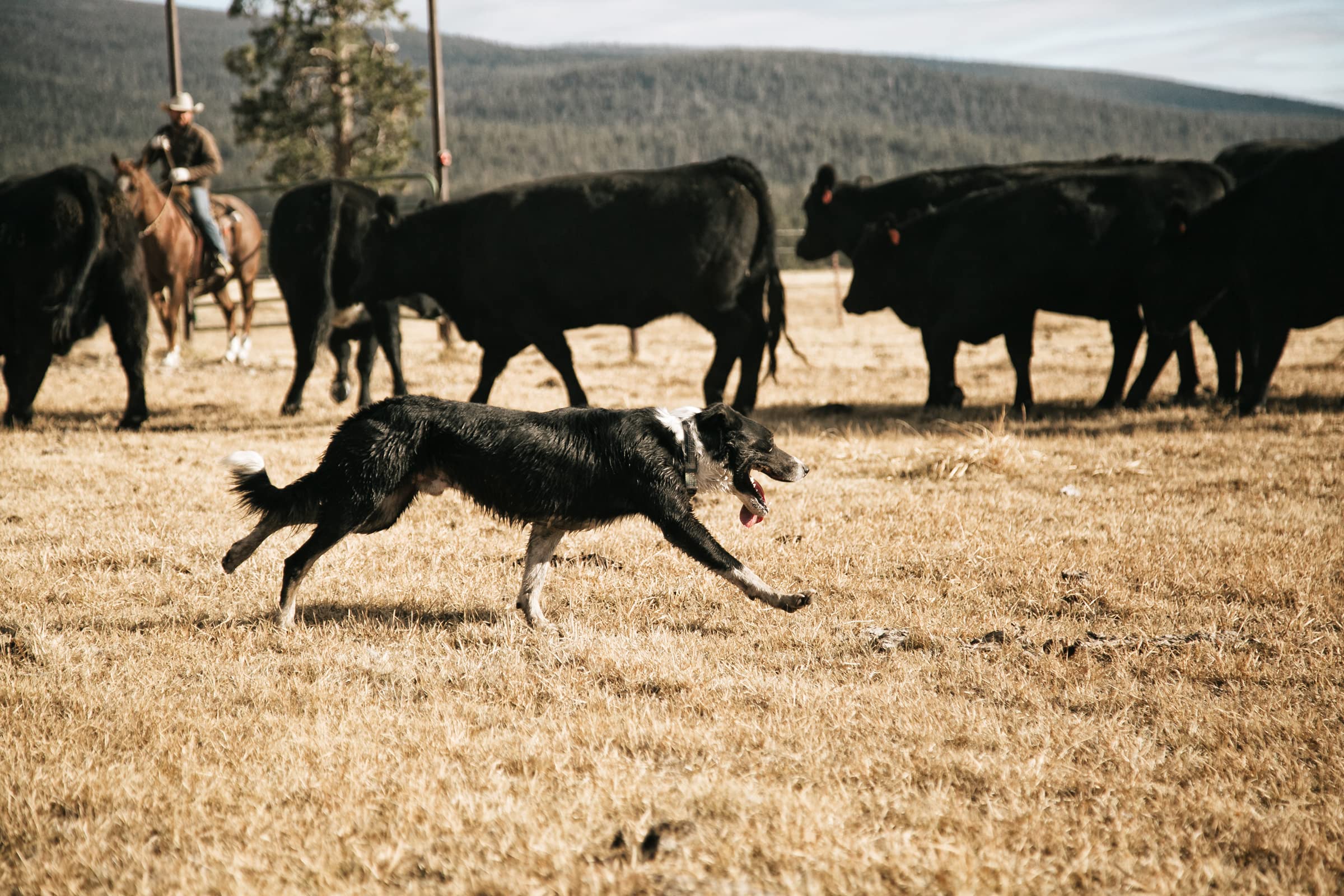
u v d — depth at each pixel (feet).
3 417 37.45
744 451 18.10
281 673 15.78
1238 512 24.85
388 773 12.35
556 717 14.19
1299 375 47.60
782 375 53.06
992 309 40.37
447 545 22.91
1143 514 24.84
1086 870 10.44
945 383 42.19
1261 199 35.78
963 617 18.33
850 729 13.71
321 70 134.31
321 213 38.65
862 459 31.60
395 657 16.39
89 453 31.83
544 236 36.35
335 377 42.86
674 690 15.20
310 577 20.44
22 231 33.32
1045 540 22.77
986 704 14.74
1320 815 11.68
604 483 17.44
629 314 37.45
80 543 22.31
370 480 17.11
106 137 580.71
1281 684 15.39
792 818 11.07
